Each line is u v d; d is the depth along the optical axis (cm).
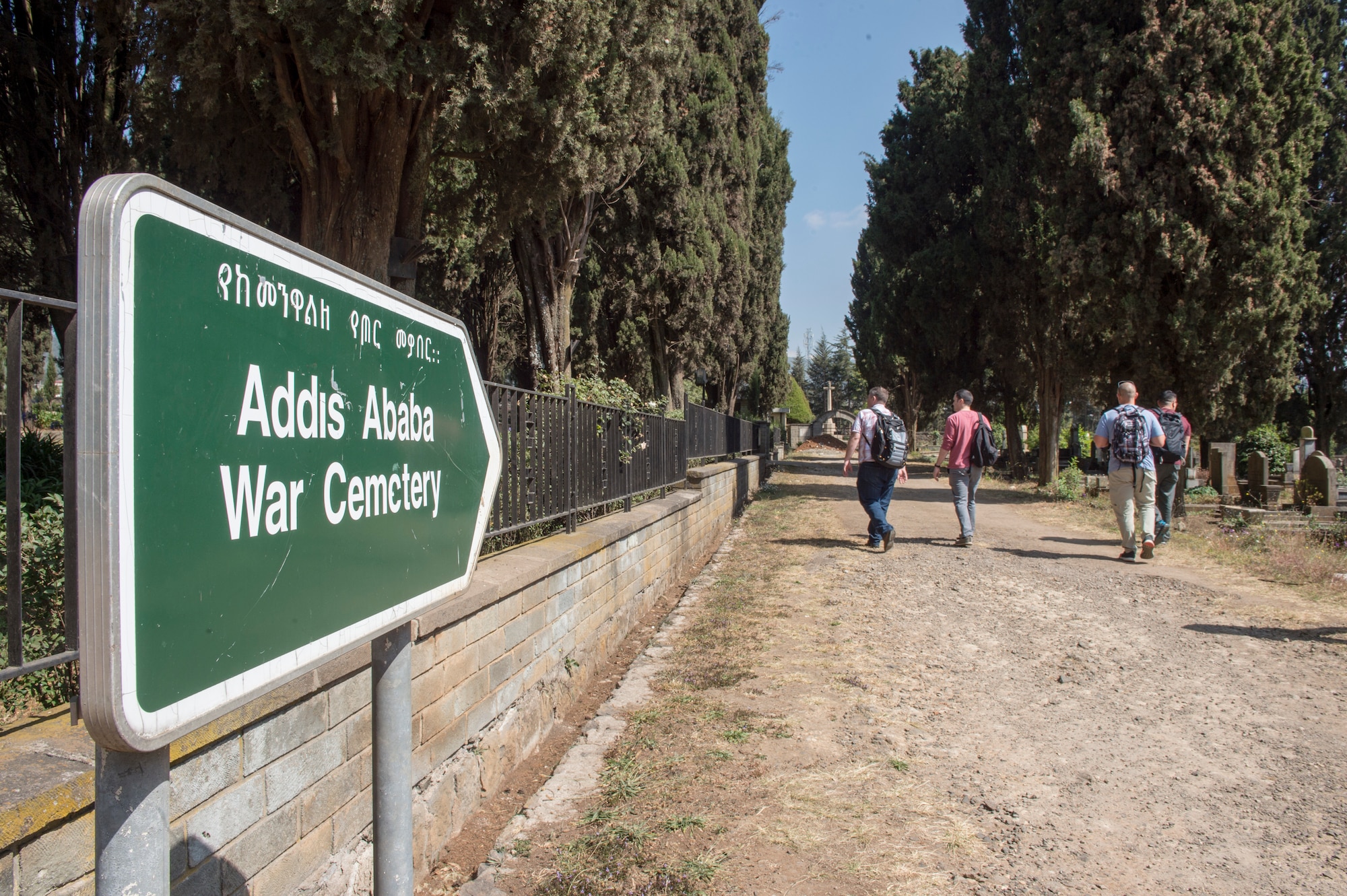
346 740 249
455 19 725
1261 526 1059
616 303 1644
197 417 108
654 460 796
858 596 688
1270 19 1327
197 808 186
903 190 2641
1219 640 561
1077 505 1441
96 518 92
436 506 181
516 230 1032
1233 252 1352
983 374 2561
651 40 905
